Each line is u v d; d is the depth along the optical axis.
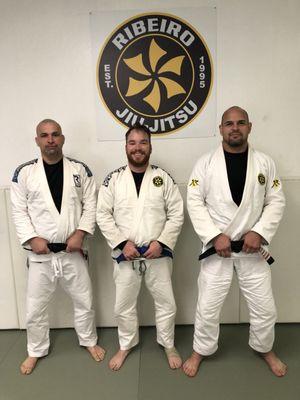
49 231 2.00
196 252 2.38
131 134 1.92
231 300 2.45
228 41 2.16
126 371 2.06
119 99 2.23
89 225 2.07
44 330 2.17
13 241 2.38
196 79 2.21
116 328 2.47
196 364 2.04
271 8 2.12
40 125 1.94
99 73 2.21
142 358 2.17
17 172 2.03
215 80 2.21
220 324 2.46
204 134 2.28
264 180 1.90
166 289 2.06
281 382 1.94
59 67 2.20
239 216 1.87
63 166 2.04
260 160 1.92
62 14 2.14
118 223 2.02
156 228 2.00
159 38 2.17
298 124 2.25
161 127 2.27
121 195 1.99
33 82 2.22
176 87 2.22
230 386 1.92
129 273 2.01
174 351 2.15
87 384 1.97
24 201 2.04
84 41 2.17
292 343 2.28
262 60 2.18
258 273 1.93
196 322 2.04
